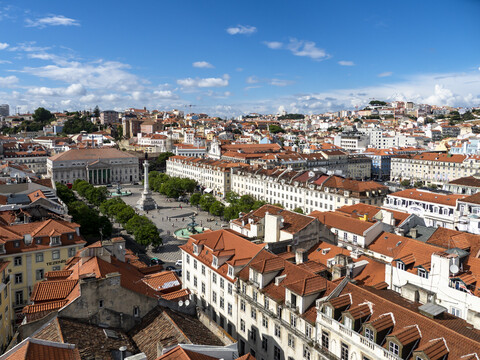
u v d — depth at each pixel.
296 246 94.38
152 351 55.75
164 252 163.38
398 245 92.31
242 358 49.44
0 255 94.50
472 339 47.12
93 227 153.88
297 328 65.75
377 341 52.22
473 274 69.94
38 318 58.28
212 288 92.75
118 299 62.81
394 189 189.50
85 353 51.78
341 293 62.56
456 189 195.62
